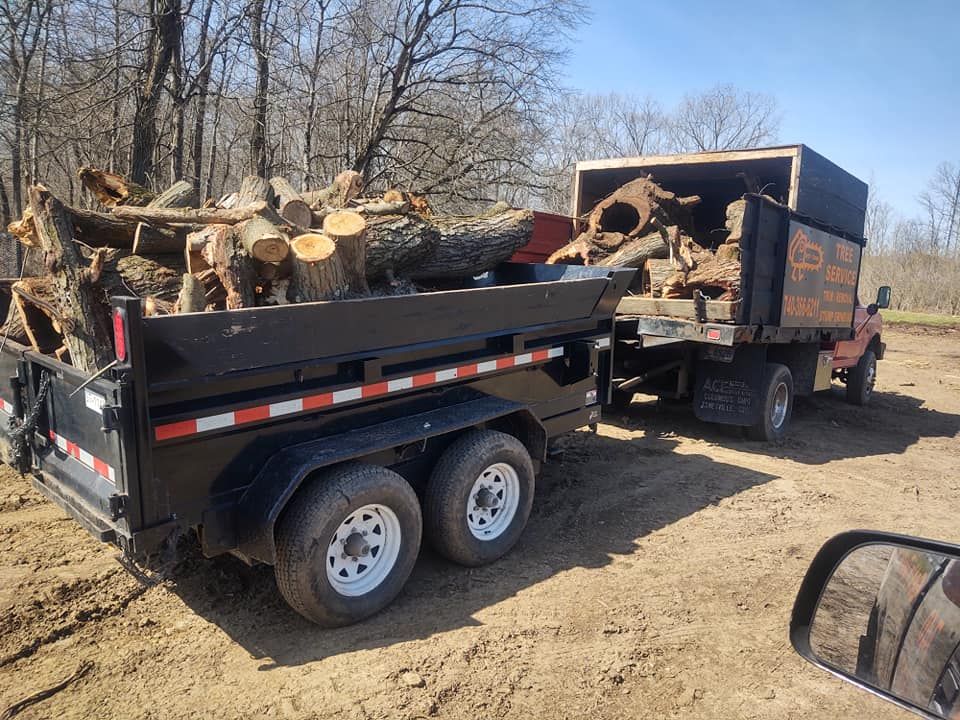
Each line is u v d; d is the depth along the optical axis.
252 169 15.12
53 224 3.64
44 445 3.64
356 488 3.45
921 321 26.31
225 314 2.98
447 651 3.33
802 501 5.80
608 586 4.11
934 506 5.91
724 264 6.75
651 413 8.81
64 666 3.11
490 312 4.32
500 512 4.44
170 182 14.01
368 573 3.67
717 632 3.68
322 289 3.83
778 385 7.64
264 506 3.19
